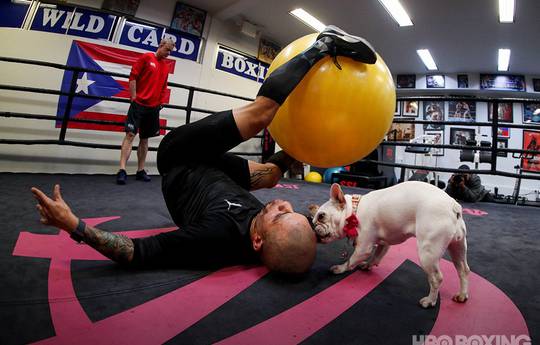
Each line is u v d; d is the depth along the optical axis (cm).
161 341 62
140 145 297
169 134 125
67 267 94
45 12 368
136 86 285
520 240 162
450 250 93
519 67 617
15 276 85
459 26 473
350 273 109
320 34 112
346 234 102
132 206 183
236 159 138
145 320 70
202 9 461
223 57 483
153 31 421
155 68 288
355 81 104
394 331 73
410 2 421
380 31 508
